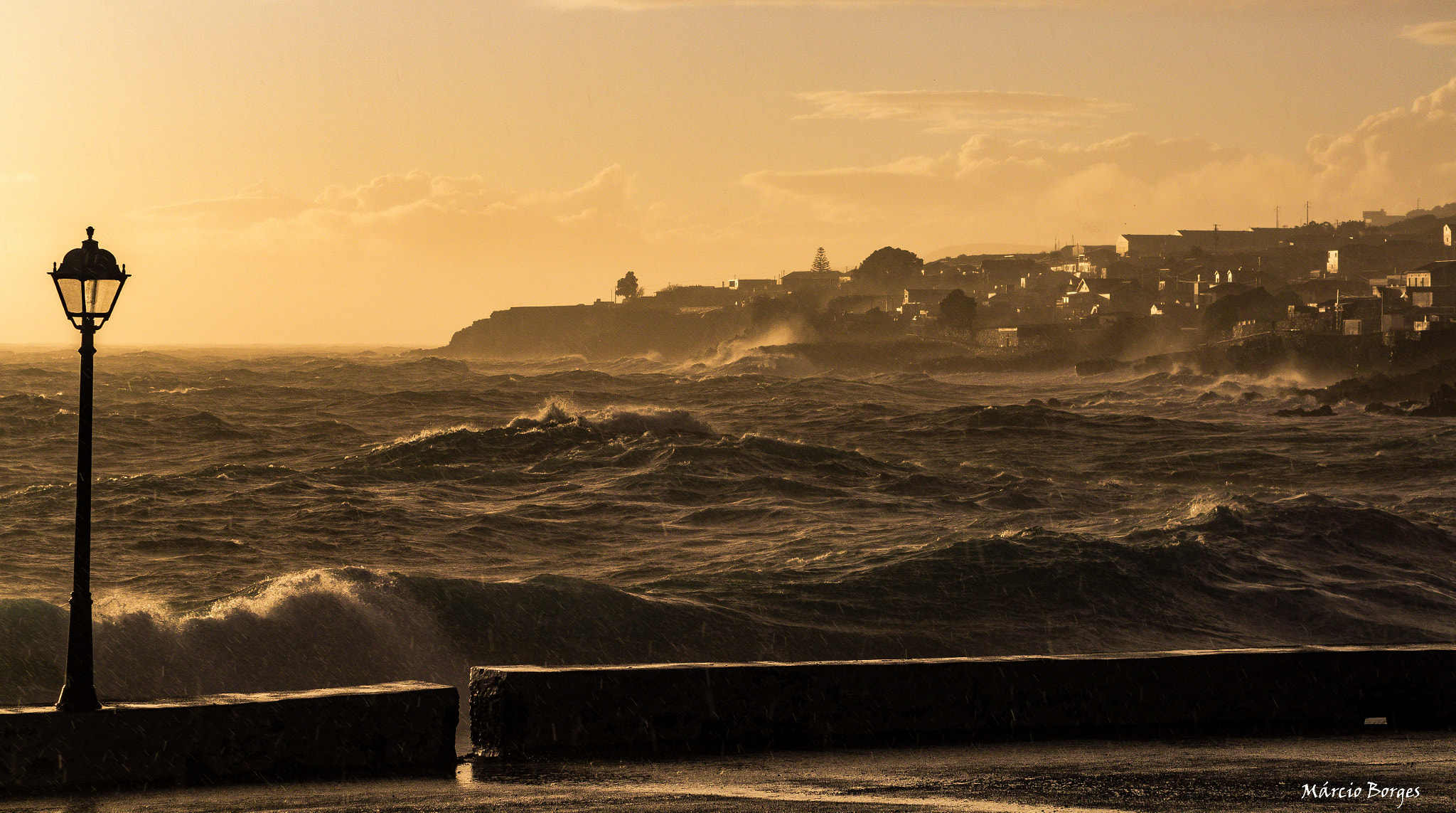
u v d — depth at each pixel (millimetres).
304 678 42812
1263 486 135125
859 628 53906
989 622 55625
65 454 143375
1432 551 77188
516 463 120375
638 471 112438
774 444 126625
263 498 96125
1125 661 29781
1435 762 25156
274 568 71188
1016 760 25703
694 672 27656
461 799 21984
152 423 171000
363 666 44219
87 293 25938
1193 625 57625
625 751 26969
